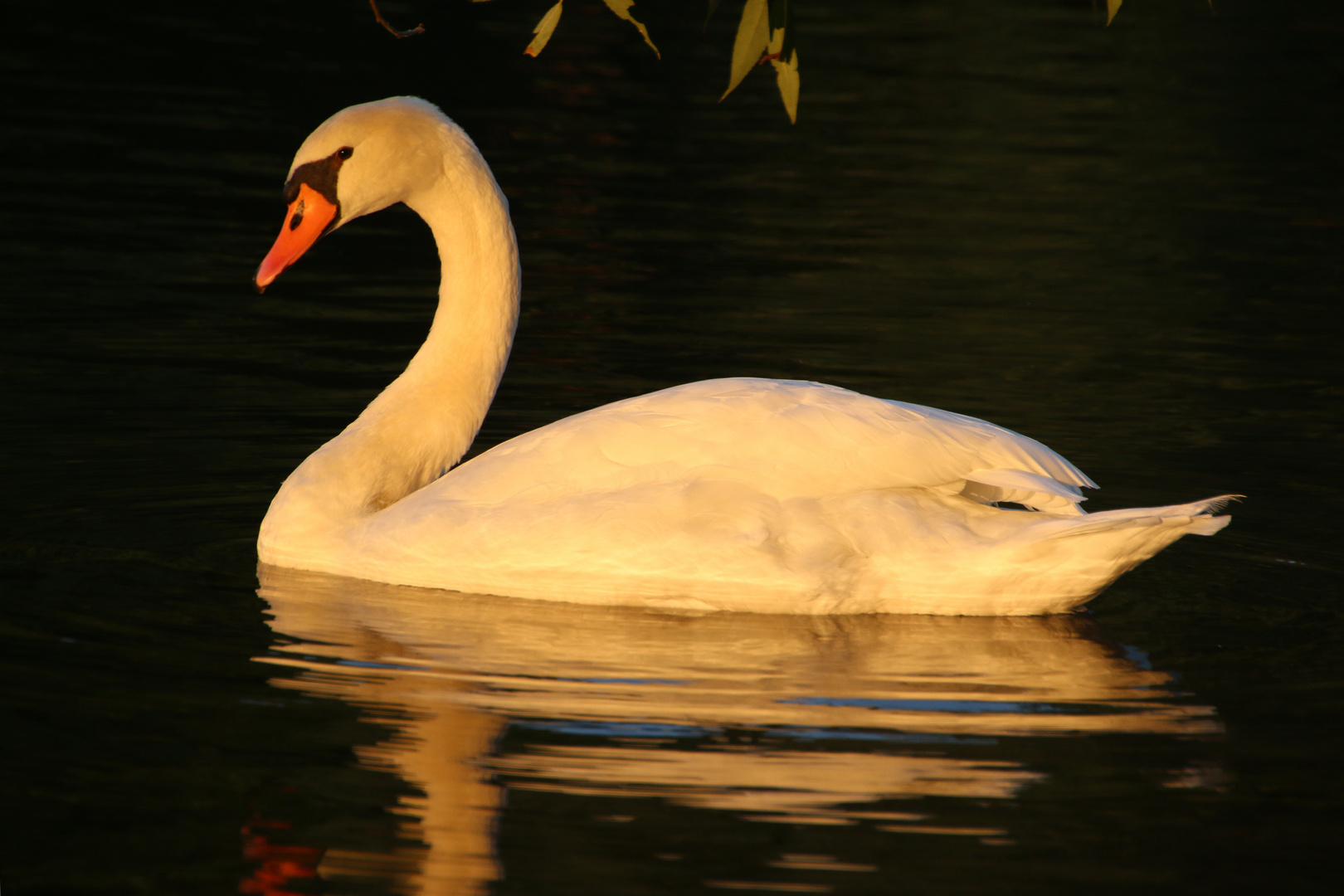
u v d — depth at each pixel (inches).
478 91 1211.2
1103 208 961.5
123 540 452.4
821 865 277.1
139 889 267.4
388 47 1332.4
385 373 637.9
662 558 398.6
